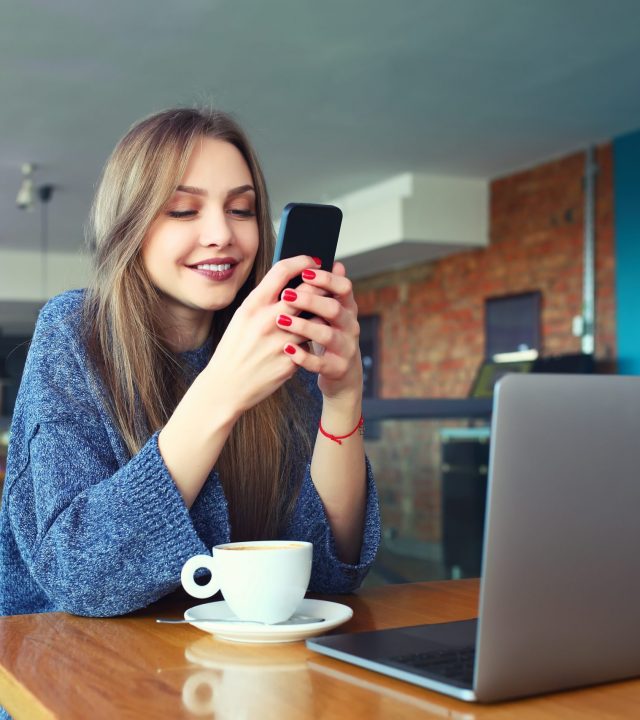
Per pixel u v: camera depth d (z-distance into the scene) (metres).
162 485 0.95
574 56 4.03
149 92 4.50
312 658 0.81
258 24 3.66
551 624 0.68
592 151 5.59
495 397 0.65
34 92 4.50
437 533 2.90
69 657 0.83
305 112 4.83
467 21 3.63
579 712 0.66
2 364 10.44
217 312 1.26
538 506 0.67
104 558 0.94
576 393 0.68
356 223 6.76
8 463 1.11
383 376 7.99
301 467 1.26
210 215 1.12
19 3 3.45
